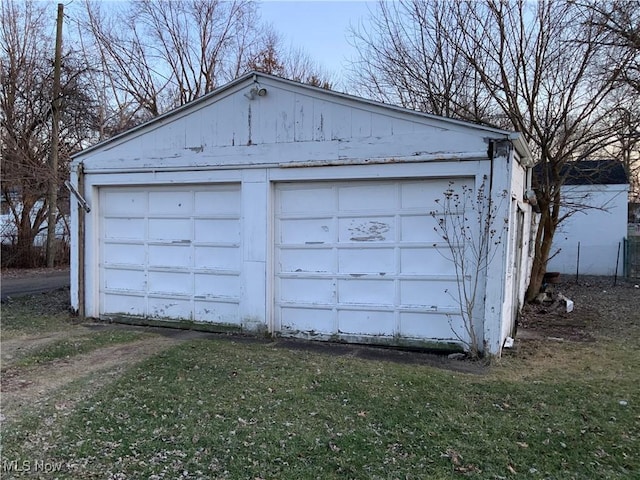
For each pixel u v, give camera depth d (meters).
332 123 6.51
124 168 7.71
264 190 6.88
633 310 9.88
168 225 7.61
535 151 11.73
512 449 3.41
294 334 6.87
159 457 3.22
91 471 3.03
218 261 7.30
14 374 4.98
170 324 7.60
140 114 20.36
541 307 10.39
